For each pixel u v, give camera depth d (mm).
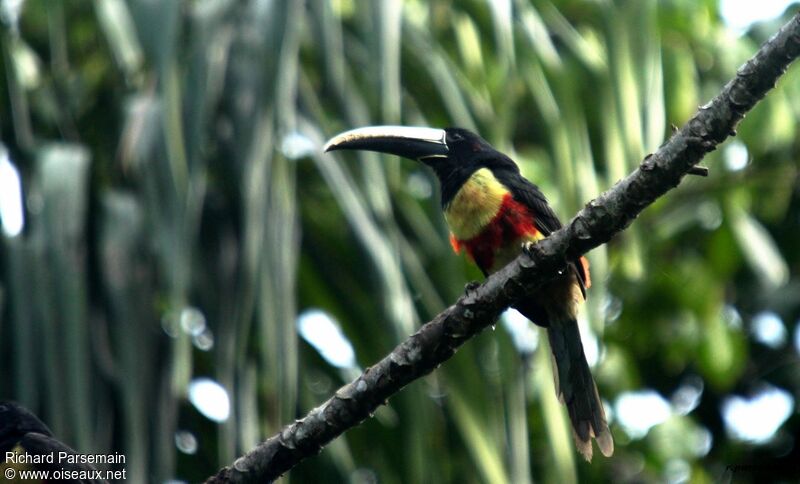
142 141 10500
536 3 13000
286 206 10742
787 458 9234
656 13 13805
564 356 10078
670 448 15086
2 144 11086
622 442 15367
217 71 10844
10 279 10266
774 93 14586
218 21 10922
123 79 11727
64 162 10727
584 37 13438
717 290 15531
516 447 10914
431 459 10992
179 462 12414
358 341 11812
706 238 15852
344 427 8148
